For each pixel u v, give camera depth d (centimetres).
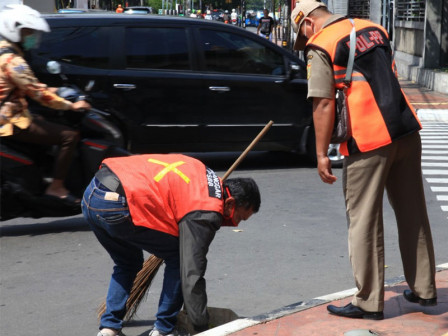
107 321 452
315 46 432
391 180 452
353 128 428
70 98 733
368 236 435
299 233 731
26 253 669
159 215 415
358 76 427
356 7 3017
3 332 483
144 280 480
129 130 950
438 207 841
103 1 5525
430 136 1433
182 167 424
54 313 518
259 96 1005
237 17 7025
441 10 2370
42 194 702
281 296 550
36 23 643
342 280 587
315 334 425
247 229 746
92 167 718
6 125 655
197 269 404
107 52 935
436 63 2406
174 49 972
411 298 473
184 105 971
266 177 1005
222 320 468
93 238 721
